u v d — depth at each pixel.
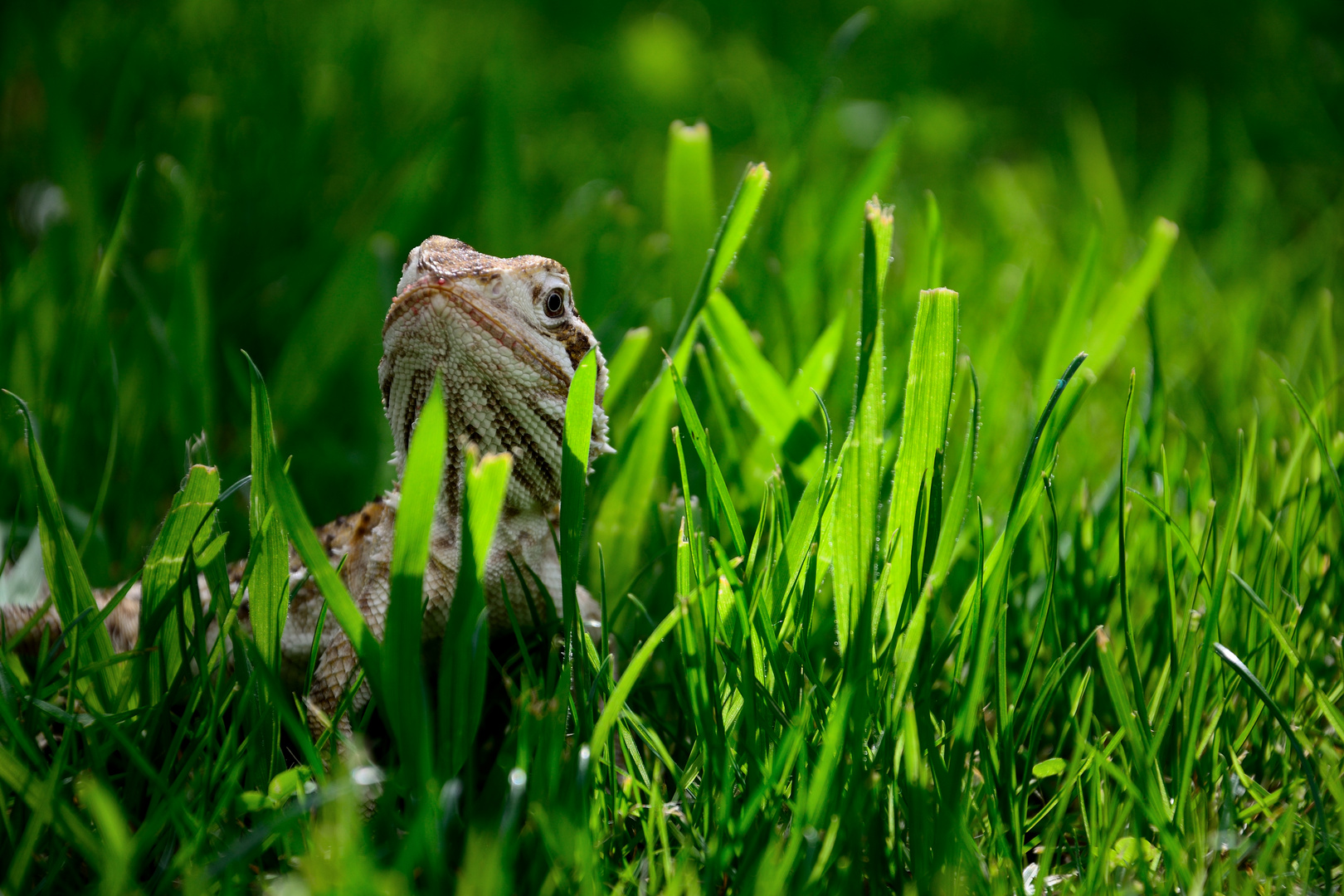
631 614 2.95
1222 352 4.53
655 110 8.16
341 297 3.96
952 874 1.76
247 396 3.94
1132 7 9.74
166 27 6.10
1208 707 2.31
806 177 5.96
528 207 5.04
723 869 1.82
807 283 4.28
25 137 5.36
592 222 5.04
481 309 2.27
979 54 9.66
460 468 2.43
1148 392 3.39
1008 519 2.05
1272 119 7.86
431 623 2.48
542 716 1.89
